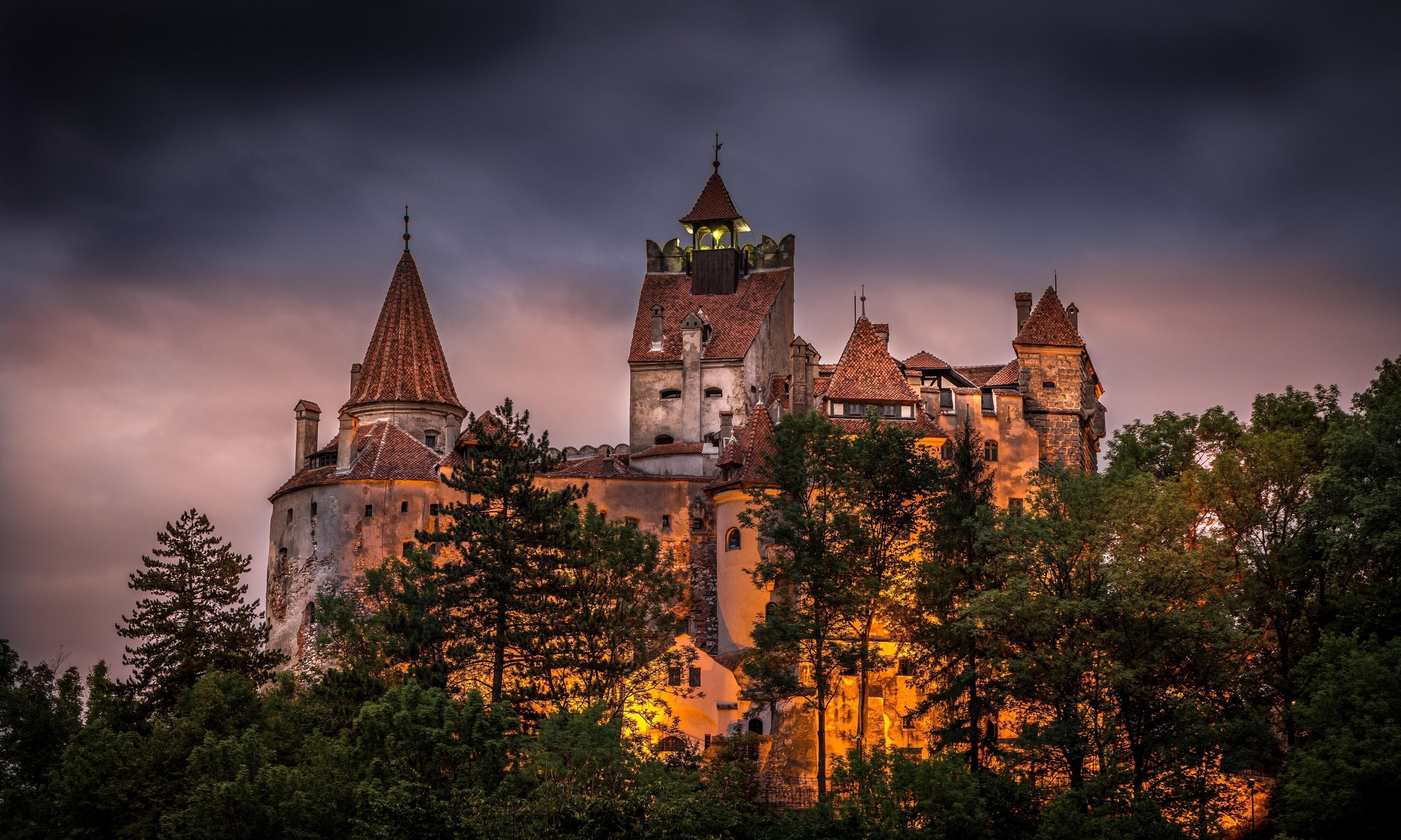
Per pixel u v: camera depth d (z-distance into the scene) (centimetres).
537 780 6500
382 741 6969
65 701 8081
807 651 8175
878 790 6900
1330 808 6450
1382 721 6644
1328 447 7925
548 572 8062
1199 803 7069
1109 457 8769
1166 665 7419
